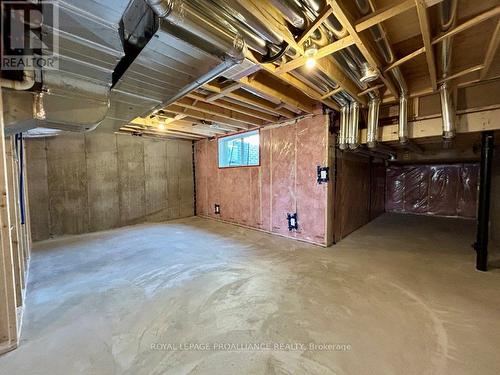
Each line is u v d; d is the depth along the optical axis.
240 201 5.20
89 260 3.09
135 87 2.09
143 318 1.82
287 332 1.63
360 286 2.29
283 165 4.18
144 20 1.45
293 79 2.37
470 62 2.28
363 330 1.64
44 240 4.13
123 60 1.81
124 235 4.43
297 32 1.64
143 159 5.53
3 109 1.56
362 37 1.64
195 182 6.61
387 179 7.02
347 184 4.20
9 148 2.05
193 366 1.35
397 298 2.06
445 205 6.22
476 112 2.47
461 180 6.02
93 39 1.29
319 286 2.30
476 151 4.54
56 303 2.04
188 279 2.48
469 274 2.56
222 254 3.29
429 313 1.83
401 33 1.86
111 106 2.48
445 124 2.41
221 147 5.69
